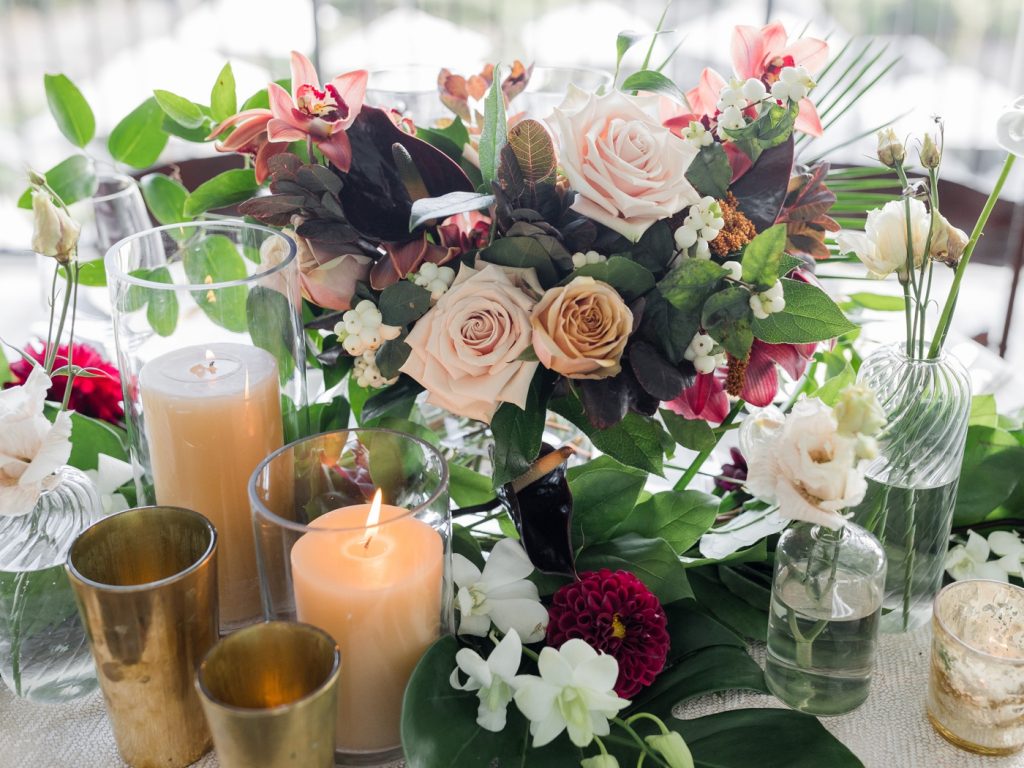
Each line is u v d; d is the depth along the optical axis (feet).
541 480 2.25
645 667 1.99
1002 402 3.06
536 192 2.07
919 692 2.19
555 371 2.19
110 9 5.52
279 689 1.77
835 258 2.87
